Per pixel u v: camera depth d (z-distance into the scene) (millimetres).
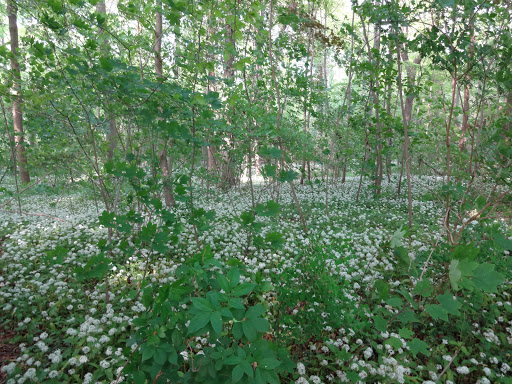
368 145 9273
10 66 4371
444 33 4355
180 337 1451
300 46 6582
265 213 3363
